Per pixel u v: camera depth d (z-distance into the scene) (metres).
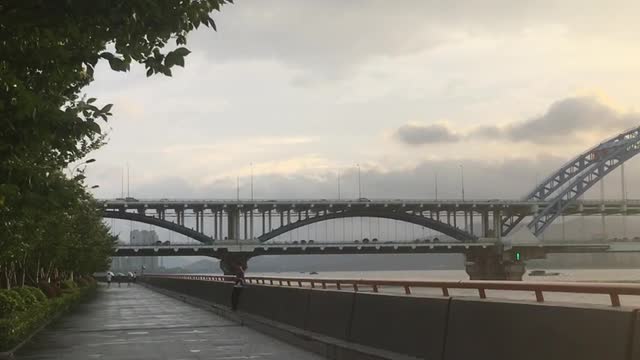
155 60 7.64
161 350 17.39
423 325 11.48
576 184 155.38
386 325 12.96
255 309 24.86
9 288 27.05
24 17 6.33
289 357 15.45
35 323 21.67
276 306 21.55
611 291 7.88
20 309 20.89
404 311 12.24
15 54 7.52
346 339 14.98
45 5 6.27
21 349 18.00
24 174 8.97
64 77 8.25
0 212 10.44
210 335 21.20
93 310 36.81
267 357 15.50
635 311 7.12
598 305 7.96
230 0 7.70
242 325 25.06
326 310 16.58
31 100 7.37
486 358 9.59
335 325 15.81
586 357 7.68
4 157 8.13
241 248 137.88
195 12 7.44
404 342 12.12
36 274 36.41
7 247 15.73
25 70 7.91
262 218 144.25
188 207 137.88
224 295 33.50
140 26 7.23
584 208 154.62
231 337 20.42
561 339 8.10
